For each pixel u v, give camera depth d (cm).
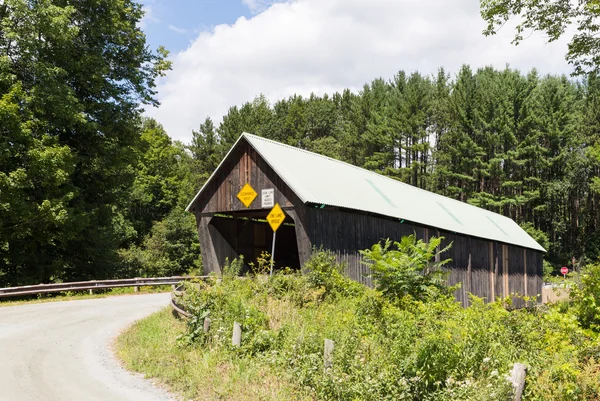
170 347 1016
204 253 1986
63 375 856
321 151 6594
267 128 7262
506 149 5675
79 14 2383
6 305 1775
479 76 6269
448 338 731
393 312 1030
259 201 1794
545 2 1363
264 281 1427
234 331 947
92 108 2472
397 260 1309
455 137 5791
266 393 749
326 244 1694
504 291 2991
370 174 2555
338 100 8331
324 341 850
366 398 682
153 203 5016
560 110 5459
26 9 1955
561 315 834
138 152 2844
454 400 632
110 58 2602
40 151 1997
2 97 1970
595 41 1394
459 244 2512
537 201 5700
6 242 2077
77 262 2727
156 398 744
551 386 630
